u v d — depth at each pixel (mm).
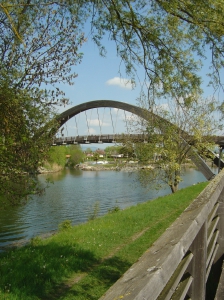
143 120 21000
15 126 5793
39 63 6168
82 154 111312
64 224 14219
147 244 8641
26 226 20516
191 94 6461
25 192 6449
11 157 5648
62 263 6969
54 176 64188
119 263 7234
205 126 19844
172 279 1620
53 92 6062
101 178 59125
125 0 6207
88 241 9070
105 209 26812
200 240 2123
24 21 6168
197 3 5387
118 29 6734
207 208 2166
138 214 13281
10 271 6344
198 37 6117
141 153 21594
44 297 5488
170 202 16531
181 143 21344
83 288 5816
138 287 1099
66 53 6250
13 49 5891
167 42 6387
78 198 32625
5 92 5539
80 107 48531
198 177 54656
